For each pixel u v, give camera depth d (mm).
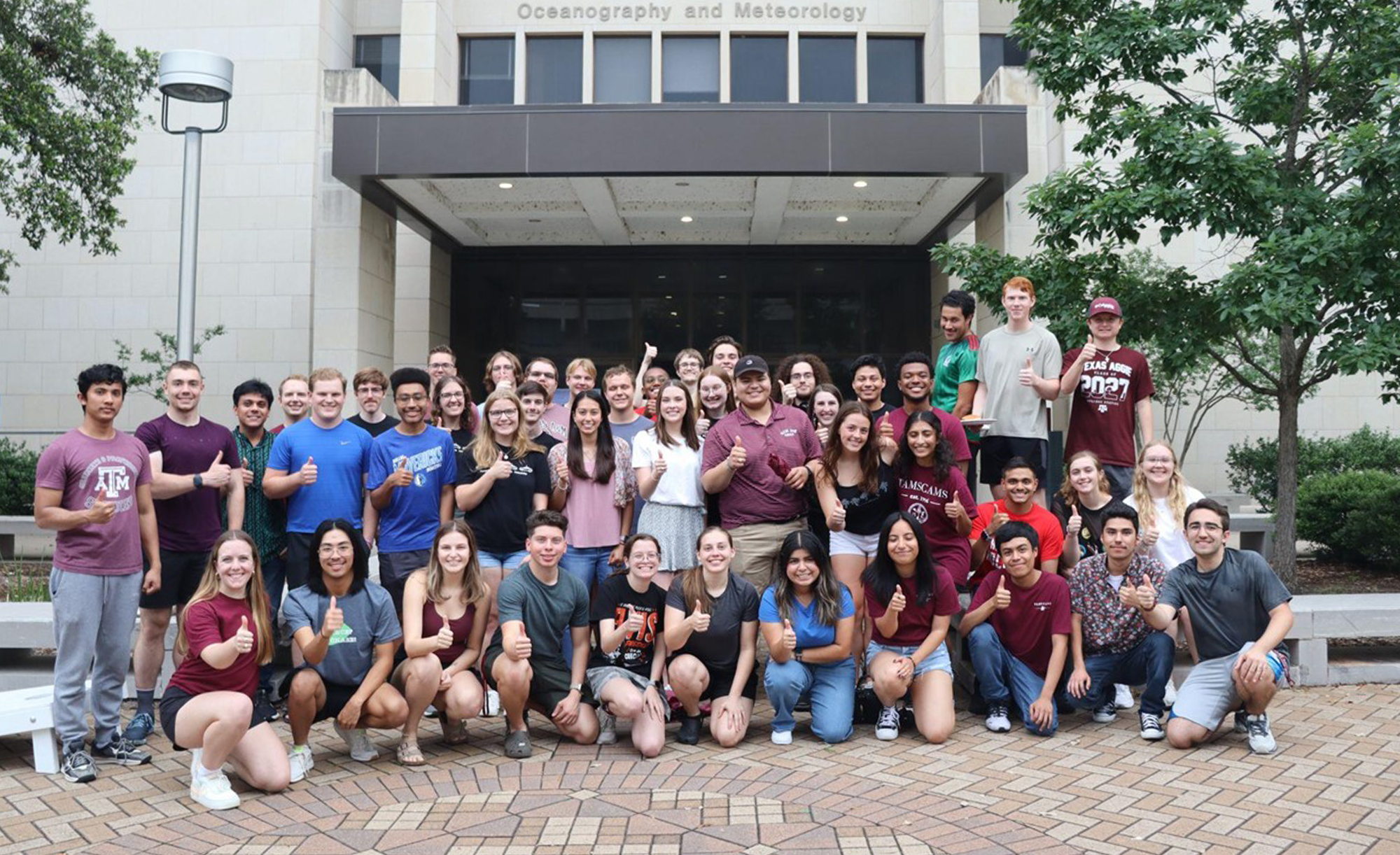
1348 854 4051
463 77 19125
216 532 6035
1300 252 7887
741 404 6438
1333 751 5445
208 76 9750
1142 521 6367
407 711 5348
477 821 4477
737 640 5871
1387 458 15203
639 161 13031
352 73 15031
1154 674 5746
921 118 13039
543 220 16734
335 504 6129
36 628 6621
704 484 6328
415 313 17953
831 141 13008
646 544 5738
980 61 19016
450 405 7012
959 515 6117
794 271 18609
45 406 18375
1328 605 7082
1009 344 7133
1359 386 16891
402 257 18047
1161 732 5727
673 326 18641
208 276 18328
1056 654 5867
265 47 18344
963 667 6867
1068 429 7367
